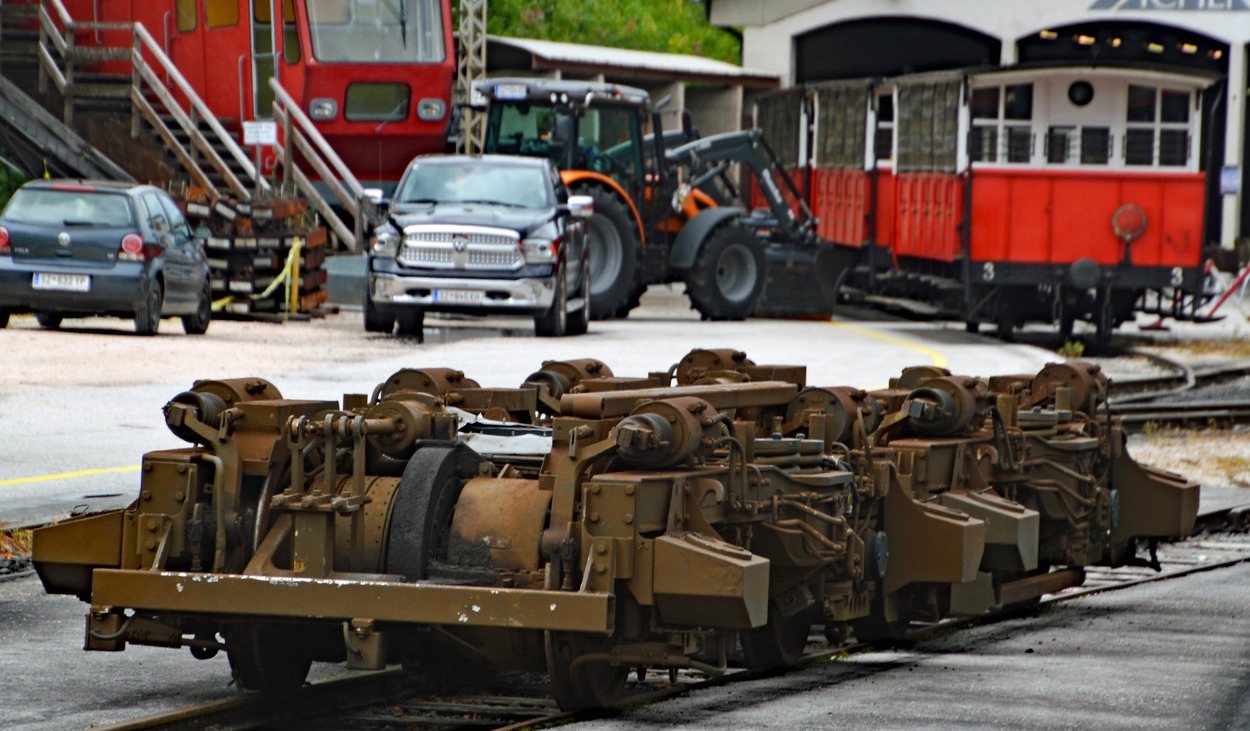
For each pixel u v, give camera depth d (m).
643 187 97.00
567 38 178.62
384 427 21.94
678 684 24.52
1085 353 87.81
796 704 23.28
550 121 93.56
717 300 97.75
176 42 105.12
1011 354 79.25
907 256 99.62
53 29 103.25
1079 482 32.41
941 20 149.62
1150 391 73.44
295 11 100.06
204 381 22.73
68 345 66.88
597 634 21.22
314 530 21.25
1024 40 150.00
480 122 106.50
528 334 82.75
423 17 101.56
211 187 97.38
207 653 23.11
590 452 21.36
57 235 70.62
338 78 100.00
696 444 21.62
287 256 85.12
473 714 22.97
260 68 102.81
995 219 88.62
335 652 22.94
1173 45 150.00
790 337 85.44
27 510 37.06
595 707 22.41
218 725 22.23
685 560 20.80
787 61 154.00
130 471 42.19
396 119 101.19
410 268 77.50
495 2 175.75
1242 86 149.00
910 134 97.50
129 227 70.94
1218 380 78.69
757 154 105.00
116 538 22.22
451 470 22.33
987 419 31.34
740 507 22.59
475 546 21.81
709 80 143.12
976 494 29.22
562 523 21.20
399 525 21.66
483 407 26.42
